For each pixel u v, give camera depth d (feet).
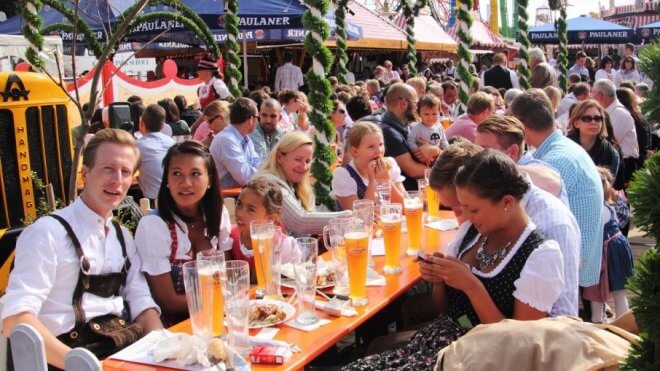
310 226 11.69
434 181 9.29
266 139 21.06
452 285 7.91
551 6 37.19
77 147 12.44
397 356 7.92
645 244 21.01
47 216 7.93
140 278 8.76
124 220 13.04
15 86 12.71
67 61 32.89
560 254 7.69
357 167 13.30
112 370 6.51
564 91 37.83
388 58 67.62
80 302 7.89
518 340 5.61
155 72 44.55
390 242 9.40
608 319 15.03
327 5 15.97
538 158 12.15
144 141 17.97
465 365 5.63
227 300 6.70
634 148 22.02
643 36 54.90
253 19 32.04
